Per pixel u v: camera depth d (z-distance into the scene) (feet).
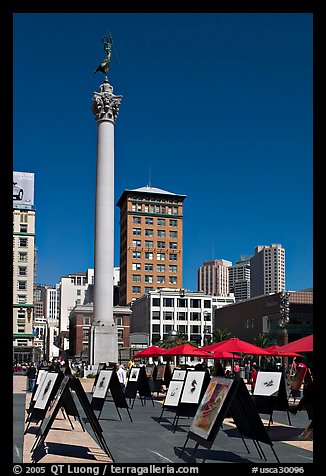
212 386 42.32
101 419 74.02
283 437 57.47
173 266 524.52
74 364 213.25
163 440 54.80
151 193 524.11
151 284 516.32
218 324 419.54
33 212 341.21
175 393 66.69
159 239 524.52
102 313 170.09
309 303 305.53
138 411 85.97
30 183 349.61
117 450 48.44
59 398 43.04
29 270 335.26
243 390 42.04
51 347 610.65
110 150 175.73
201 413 42.24
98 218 172.76
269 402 61.67
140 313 476.13
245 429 46.50
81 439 54.49
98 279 170.91
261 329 329.52
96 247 172.45
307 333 302.25
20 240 336.90
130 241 517.14
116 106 177.78
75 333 364.17
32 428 61.52
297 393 100.89
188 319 454.40
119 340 370.73
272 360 242.78
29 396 112.37
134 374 93.71
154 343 416.26
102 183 173.78
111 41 185.47
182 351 112.88
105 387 70.90
